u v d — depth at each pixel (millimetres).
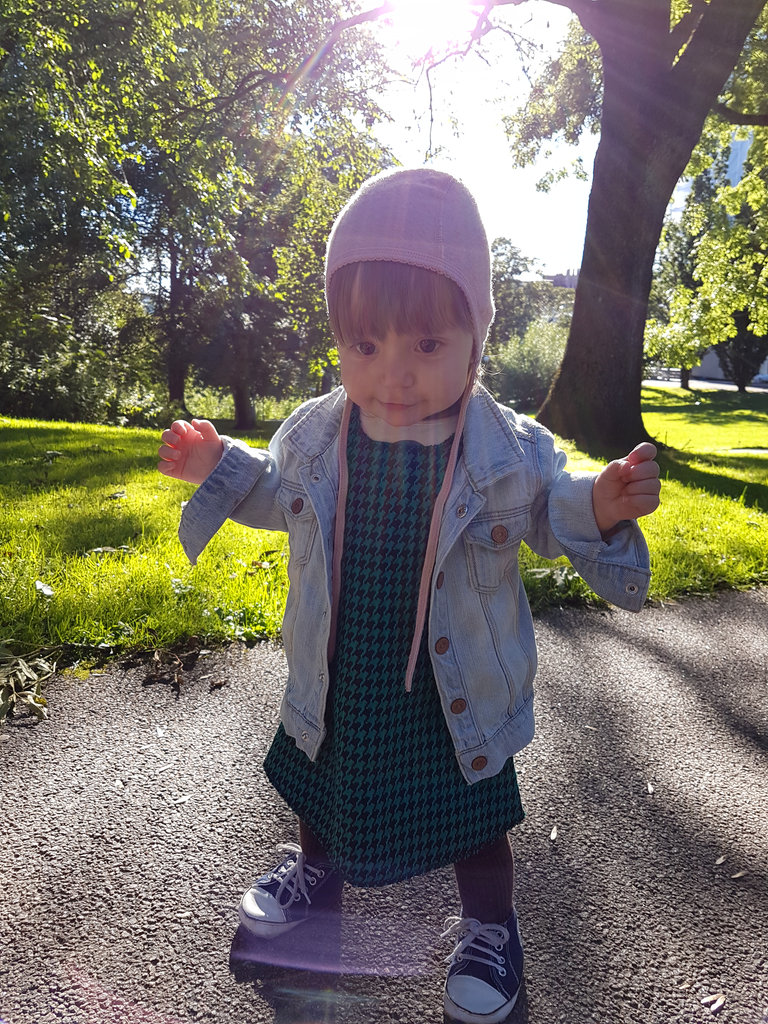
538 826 1824
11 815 1746
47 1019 1255
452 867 1686
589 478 1257
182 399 25094
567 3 9516
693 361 18453
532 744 2195
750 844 1788
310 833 1502
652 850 1755
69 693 2295
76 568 3025
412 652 1281
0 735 2066
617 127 9695
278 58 10359
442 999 1332
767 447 16531
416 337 1169
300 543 1396
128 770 1938
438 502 1280
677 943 1479
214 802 1834
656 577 3650
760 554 4172
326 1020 1274
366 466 1343
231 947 1419
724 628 3211
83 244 16062
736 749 2217
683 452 10211
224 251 12258
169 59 9820
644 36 9320
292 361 24234
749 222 17500
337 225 1237
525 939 1477
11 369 13641
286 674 2475
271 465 1465
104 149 8875
